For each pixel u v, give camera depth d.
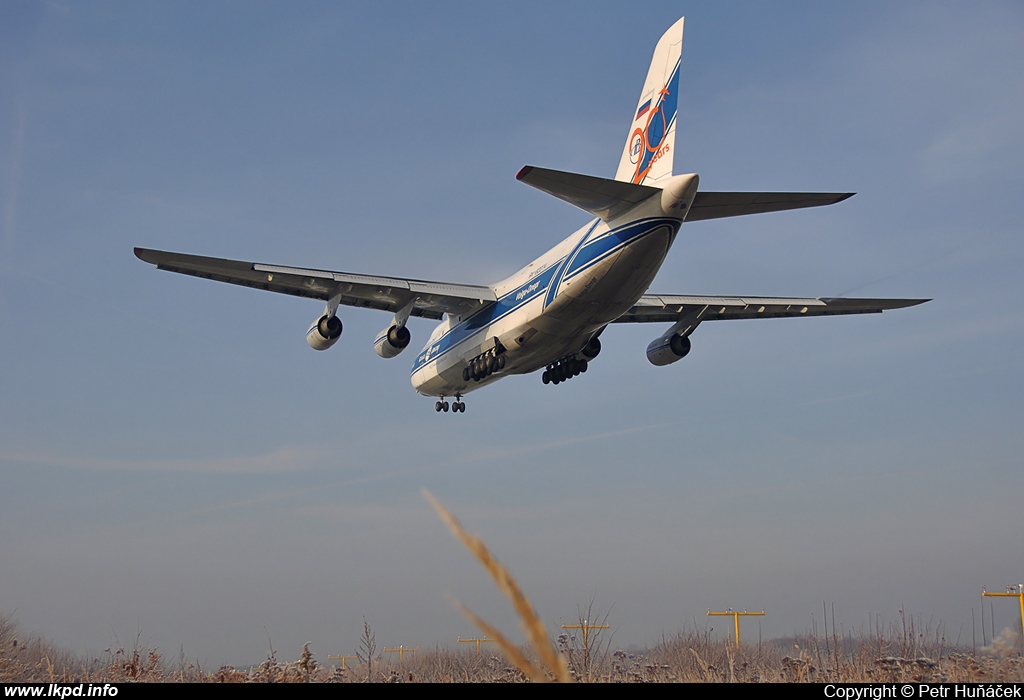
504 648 1.28
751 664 10.52
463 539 1.29
